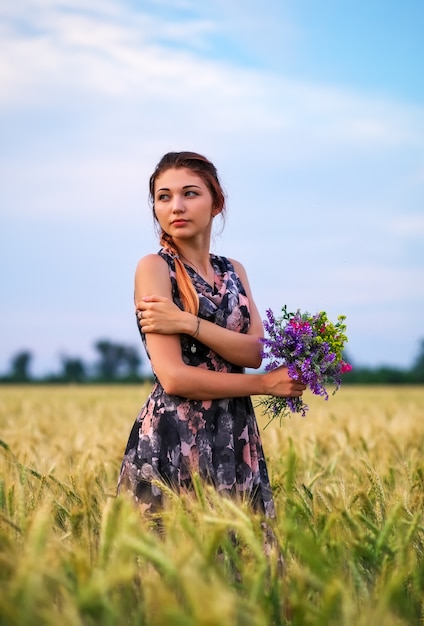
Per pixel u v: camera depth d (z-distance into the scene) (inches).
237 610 87.0
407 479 177.6
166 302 138.3
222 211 149.9
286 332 136.1
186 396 137.7
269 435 255.0
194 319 138.6
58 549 107.8
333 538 124.0
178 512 117.7
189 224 143.3
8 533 117.9
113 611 89.1
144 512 137.3
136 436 142.9
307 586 104.1
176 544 109.0
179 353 139.7
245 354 141.9
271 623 102.6
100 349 3747.5
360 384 2165.4
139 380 2468.0
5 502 140.3
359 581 107.7
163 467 139.0
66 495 149.9
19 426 366.0
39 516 114.1
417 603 112.0
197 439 139.5
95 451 215.2
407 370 2166.6
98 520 132.4
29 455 206.2
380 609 95.3
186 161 143.6
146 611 94.9
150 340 139.9
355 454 225.5
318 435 265.6
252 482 143.5
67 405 597.9
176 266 144.3
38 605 91.0
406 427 325.1
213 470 139.2
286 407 144.3
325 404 621.3
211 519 105.8
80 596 86.5
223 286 146.8
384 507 148.1
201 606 81.7
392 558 117.2
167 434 139.7
